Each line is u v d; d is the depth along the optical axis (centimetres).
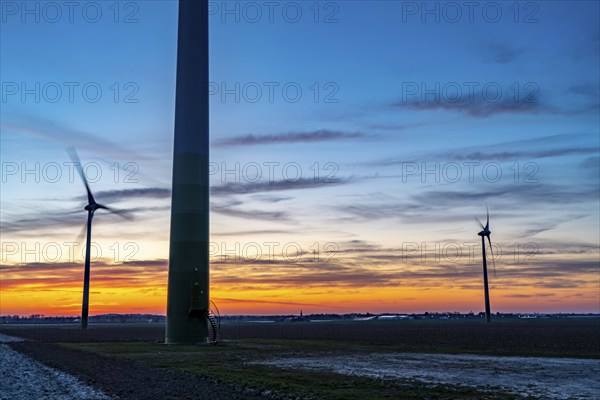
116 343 6669
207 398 2341
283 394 2438
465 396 2402
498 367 3634
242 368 3566
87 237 10069
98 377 3097
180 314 6294
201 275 6356
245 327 16450
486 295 15738
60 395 2495
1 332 12081
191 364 3866
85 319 11025
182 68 6725
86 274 11100
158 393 2480
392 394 2445
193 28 6825
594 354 4703
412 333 10300
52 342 7194
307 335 9500
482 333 10156
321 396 2386
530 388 2664
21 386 2825
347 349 5394
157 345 6122
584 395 2467
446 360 4162
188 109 6588
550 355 4606
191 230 6353
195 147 6519
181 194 6412
